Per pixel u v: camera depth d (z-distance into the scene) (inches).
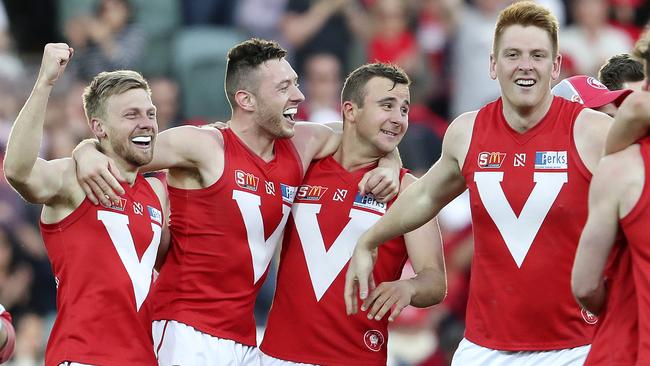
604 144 866.8
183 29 1998.0
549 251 909.2
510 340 928.3
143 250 956.6
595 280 816.3
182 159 984.3
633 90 960.3
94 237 936.3
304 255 1032.8
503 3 2059.5
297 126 1053.2
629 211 794.2
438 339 1562.5
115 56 1929.1
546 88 908.6
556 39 912.3
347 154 1043.3
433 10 2038.6
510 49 902.4
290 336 1030.4
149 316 957.2
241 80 1008.2
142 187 971.3
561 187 901.8
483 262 936.9
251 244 1003.9
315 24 2017.7
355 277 991.6
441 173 959.0
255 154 1012.5
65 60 900.6
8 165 894.4
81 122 1836.9
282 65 1011.9
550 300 912.9
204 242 998.4
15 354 1603.1
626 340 815.1
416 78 1995.6
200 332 995.9
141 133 944.9
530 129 917.2
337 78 1967.3
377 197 1027.9
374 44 2012.8
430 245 1028.5
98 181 928.9
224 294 1003.3
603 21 2087.8
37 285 1681.8
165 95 1891.0
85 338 927.0
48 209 941.2
